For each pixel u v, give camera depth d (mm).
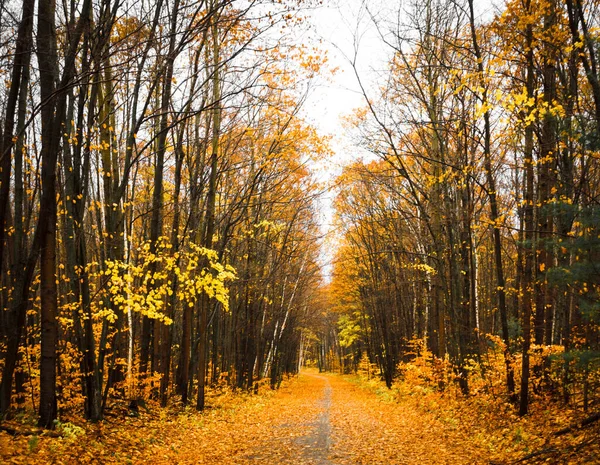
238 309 23703
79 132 10383
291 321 35969
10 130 8445
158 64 10664
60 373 11672
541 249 10414
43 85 8977
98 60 8516
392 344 31219
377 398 23859
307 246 27562
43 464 7137
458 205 16953
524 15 9305
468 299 16562
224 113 16203
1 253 8547
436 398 16781
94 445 8828
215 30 13867
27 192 13086
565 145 9102
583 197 9547
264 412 18625
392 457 9688
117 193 10859
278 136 16438
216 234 20062
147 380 13828
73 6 9547
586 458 7211
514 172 16641
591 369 7844
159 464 8758
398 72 16797
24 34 8234
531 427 10203
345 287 37000
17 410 10523
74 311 10781
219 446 11062
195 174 16172
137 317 16672
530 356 11922
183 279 11070
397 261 26344
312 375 67938
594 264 6973
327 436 12625
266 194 22484
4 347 10953
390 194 21797
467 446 10297
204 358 16469
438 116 16281
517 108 9508
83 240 10680
